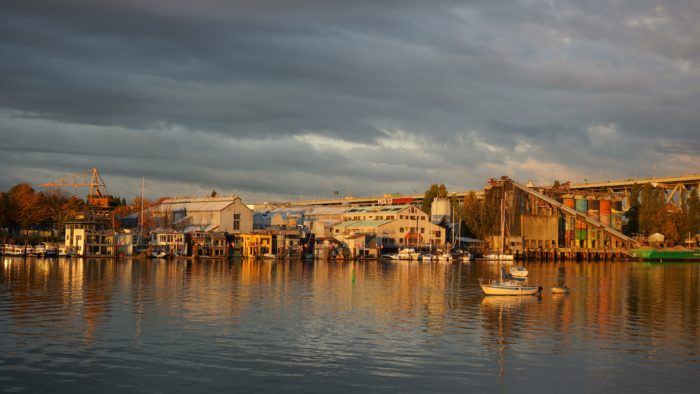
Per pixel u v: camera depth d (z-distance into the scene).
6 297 83.44
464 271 149.62
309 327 64.69
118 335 58.62
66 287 96.31
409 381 45.69
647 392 44.25
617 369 49.72
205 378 45.50
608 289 110.50
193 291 93.12
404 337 60.44
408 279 122.25
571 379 47.00
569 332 64.25
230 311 74.00
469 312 76.94
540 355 53.84
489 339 60.06
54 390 42.38
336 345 56.34
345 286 105.38
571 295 98.25
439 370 48.66
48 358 49.84
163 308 75.12
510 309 80.12
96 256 188.62
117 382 44.25
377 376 46.72
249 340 57.66
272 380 45.34
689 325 69.12
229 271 135.50
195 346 54.81
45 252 188.00
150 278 113.81
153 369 47.44
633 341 60.03
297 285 105.38
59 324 63.34
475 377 47.00
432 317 72.69
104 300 81.31
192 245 195.12
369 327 65.38
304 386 44.12
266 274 128.50
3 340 55.47
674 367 50.53
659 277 142.62
